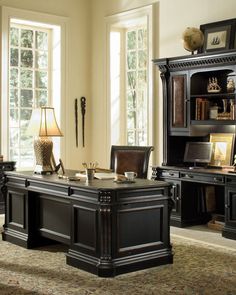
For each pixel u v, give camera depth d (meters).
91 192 5.59
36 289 5.14
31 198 6.57
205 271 5.66
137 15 9.27
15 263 5.93
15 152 9.67
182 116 8.11
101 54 9.98
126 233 5.61
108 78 9.87
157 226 5.85
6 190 6.95
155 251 5.81
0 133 9.20
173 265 5.86
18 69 9.67
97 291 5.09
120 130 9.95
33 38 9.84
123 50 9.93
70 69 10.02
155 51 9.00
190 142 8.33
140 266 5.68
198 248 6.57
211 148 8.01
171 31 8.72
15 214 6.82
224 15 7.99
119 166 7.23
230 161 7.82
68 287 5.19
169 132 8.30
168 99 8.30
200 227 7.93
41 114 6.68
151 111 9.05
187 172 7.78
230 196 7.18
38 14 9.54
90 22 10.18
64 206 6.15
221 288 5.17
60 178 6.30
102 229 5.48
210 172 7.43
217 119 7.75
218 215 8.08
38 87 9.95
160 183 5.89
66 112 9.98
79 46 10.12
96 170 6.84
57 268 5.75
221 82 8.12
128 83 9.88
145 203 5.73
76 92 10.11
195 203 8.08
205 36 8.08
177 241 6.95
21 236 6.64
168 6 8.75
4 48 9.18
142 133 9.59
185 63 7.93
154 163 9.04
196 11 8.35
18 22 9.52
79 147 10.16
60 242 6.42
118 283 5.30
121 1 9.57
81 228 5.76
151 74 9.03
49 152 6.74
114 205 5.48
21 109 9.73
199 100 7.97
